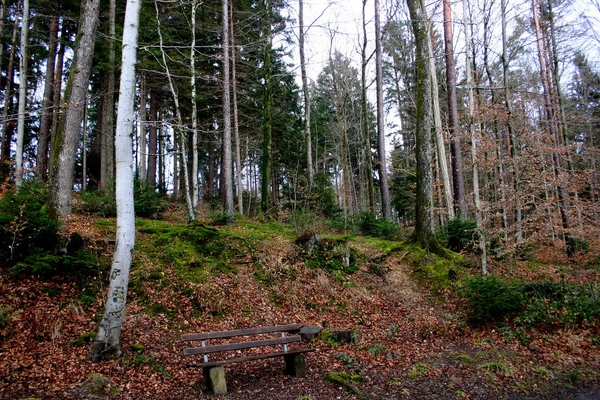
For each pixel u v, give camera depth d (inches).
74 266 291.9
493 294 326.3
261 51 790.5
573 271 472.4
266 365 247.8
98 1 350.0
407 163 1002.1
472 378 236.2
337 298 372.8
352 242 516.1
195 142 514.9
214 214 542.3
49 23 735.1
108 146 609.0
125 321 267.1
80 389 186.9
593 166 647.8
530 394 219.1
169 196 976.9
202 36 729.6
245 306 331.0
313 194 682.8
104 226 385.7
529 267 498.9
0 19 615.5
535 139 537.6
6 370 191.5
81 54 338.0
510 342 295.9
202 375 223.6
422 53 464.4
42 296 266.4
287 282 377.4
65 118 327.6
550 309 322.7
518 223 411.8
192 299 315.9
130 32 241.1
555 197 550.0
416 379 231.8
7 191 350.9
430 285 407.2
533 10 652.1
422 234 462.3
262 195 640.4
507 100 537.3
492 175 592.1
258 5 733.9
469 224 493.0
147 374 214.2
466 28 438.6
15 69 780.6
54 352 218.5
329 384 216.7
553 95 631.8
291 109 1150.3
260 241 428.5
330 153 1459.2
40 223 285.6
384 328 325.7
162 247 366.0
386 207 696.4
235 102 762.8
